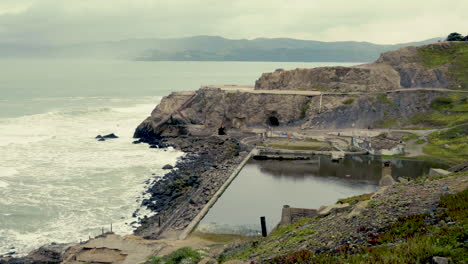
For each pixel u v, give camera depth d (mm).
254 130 138000
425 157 99375
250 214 66312
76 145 117062
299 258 24109
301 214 48094
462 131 111562
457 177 33281
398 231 23188
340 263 21203
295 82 165625
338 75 161250
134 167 95250
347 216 29938
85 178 85500
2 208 67812
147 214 67438
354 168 93688
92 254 48000
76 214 66562
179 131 138625
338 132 129125
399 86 155250
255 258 28812
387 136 119312
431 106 136750
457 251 18578
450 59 162125
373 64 174000
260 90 159625
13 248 54719
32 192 76000
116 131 140875
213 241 54875
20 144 114250
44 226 61875
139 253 47750
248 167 96938
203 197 74438
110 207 70000
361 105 139375
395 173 87188
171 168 94812
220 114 147125
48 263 48062
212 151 113500
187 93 160500
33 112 174500
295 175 89625
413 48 173625
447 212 23438
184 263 37062
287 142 119562
